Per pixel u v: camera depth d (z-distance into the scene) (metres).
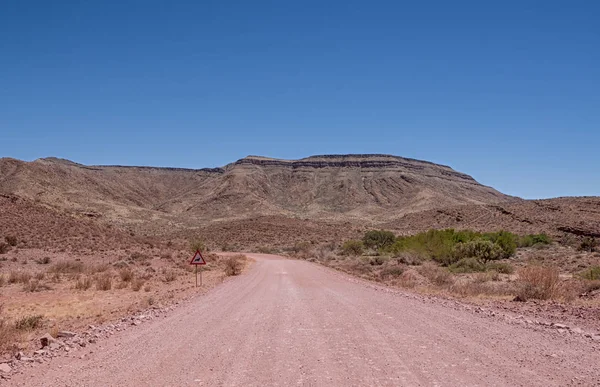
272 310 14.88
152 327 12.38
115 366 8.38
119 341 10.66
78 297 21.28
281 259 57.28
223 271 38.03
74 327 13.53
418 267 39.53
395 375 7.38
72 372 8.07
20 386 7.32
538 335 10.19
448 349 8.98
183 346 9.88
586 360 8.04
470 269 34.88
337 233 113.69
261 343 9.99
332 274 32.41
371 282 26.55
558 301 16.55
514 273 33.66
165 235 114.19
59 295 22.08
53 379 7.66
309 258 62.34
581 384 6.73
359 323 12.09
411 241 53.97
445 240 47.47
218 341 10.30
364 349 9.18
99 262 40.12
